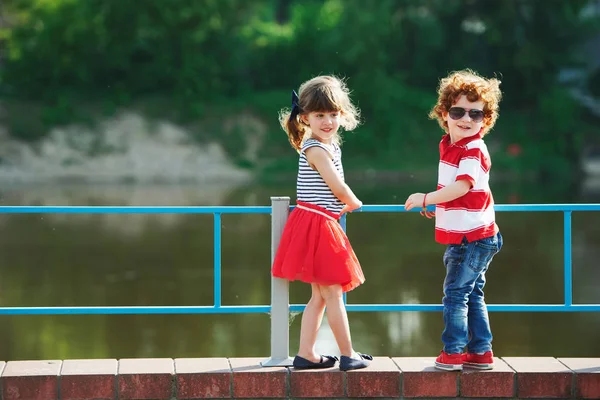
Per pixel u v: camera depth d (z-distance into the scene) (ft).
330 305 15.65
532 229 83.71
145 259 67.77
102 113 152.76
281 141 153.48
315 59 164.76
